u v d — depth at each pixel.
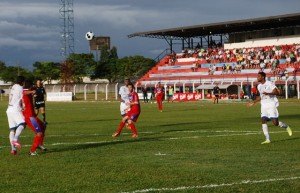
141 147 16.38
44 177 11.16
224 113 37.50
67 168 12.32
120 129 20.20
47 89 96.19
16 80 15.00
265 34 87.62
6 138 20.19
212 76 77.44
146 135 20.70
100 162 13.22
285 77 67.12
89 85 98.56
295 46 78.88
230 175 11.14
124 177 11.04
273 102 17.39
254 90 57.62
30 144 17.78
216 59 83.88
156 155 14.42
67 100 81.31
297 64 72.81
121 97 22.86
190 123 27.52
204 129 23.31
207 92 75.12
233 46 88.00
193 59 87.69
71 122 29.88
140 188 9.89
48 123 29.05
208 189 9.71
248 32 89.88
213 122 27.98
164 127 24.97
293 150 15.24
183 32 90.88
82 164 12.91
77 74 126.38
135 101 20.02
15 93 14.88
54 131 23.38
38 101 27.19
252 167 12.16
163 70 87.94
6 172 11.84
